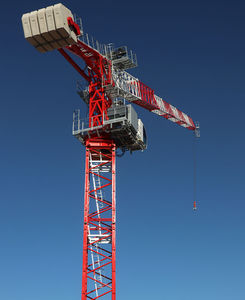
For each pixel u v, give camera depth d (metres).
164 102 113.12
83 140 85.94
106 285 75.81
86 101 90.06
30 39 73.94
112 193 81.19
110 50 89.69
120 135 84.62
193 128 129.25
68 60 85.94
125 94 93.06
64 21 72.25
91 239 78.69
